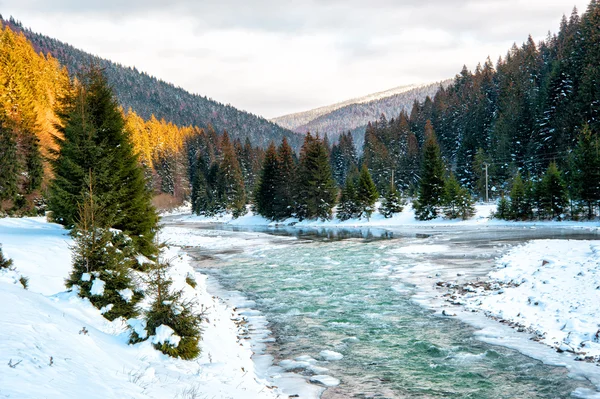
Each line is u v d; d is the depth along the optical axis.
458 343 12.45
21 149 39.78
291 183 80.44
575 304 13.87
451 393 9.30
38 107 65.50
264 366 11.30
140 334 9.21
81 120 20.39
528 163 79.81
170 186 146.88
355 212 72.31
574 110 72.88
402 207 70.81
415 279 22.05
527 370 10.26
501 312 14.84
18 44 82.38
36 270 13.31
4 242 16.88
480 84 136.12
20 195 38.94
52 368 5.66
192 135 174.00
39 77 78.75
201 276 23.33
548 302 14.59
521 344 11.91
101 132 21.30
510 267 21.69
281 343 13.25
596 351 10.77
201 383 7.83
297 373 10.76
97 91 21.86
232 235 56.81
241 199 103.88
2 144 37.34
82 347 7.16
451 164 119.62
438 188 64.19
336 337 13.68
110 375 6.47
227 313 16.55
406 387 9.72
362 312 16.55
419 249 33.56
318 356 12.00
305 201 76.94
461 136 122.75
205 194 114.69
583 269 17.45
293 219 79.56
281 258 33.09
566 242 26.64
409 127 147.50
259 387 8.82
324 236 51.09
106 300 10.52
